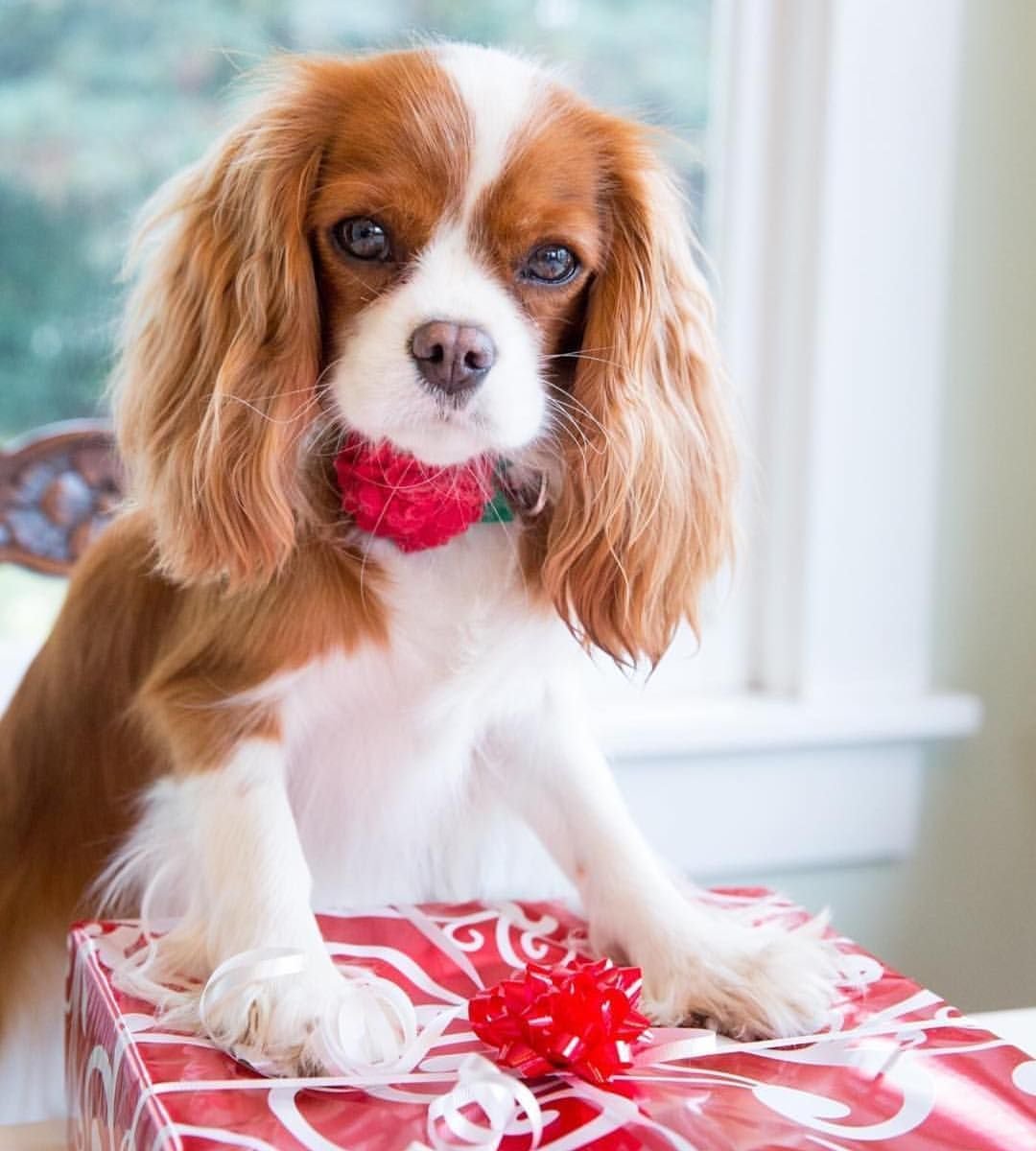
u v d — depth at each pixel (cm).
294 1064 90
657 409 116
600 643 117
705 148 179
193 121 176
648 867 114
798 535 175
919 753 178
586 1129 84
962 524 178
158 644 124
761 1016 99
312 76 108
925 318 171
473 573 112
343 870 123
